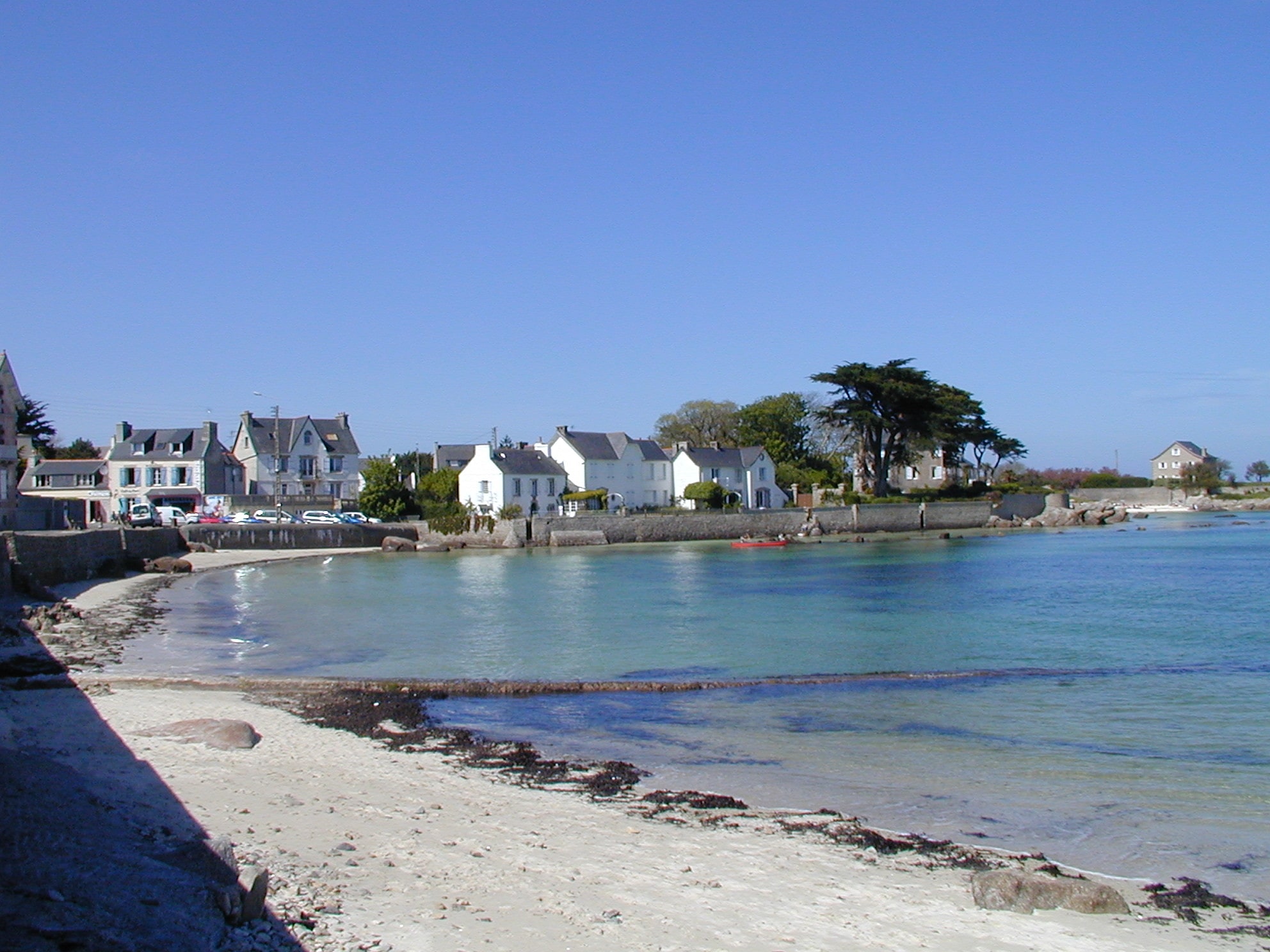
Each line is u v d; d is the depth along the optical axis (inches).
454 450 4980.3
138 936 329.1
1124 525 4606.3
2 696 853.2
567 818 544.1
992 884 429.4
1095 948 388.5
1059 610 1583.4
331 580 2256.4
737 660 1131.9
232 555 2950.3
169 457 3789.4
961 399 4660.4
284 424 4323.3
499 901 410.3
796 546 3444.9
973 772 663.8
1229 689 943.0
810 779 647.8
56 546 1920.5
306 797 561.6
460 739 745.6
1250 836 535.2
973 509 4517.7
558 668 1083.3
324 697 900.0
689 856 482.3
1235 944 395.9
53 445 4734.3
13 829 424.2
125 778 573.9
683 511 4005.9
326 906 390.3
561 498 3988.7
